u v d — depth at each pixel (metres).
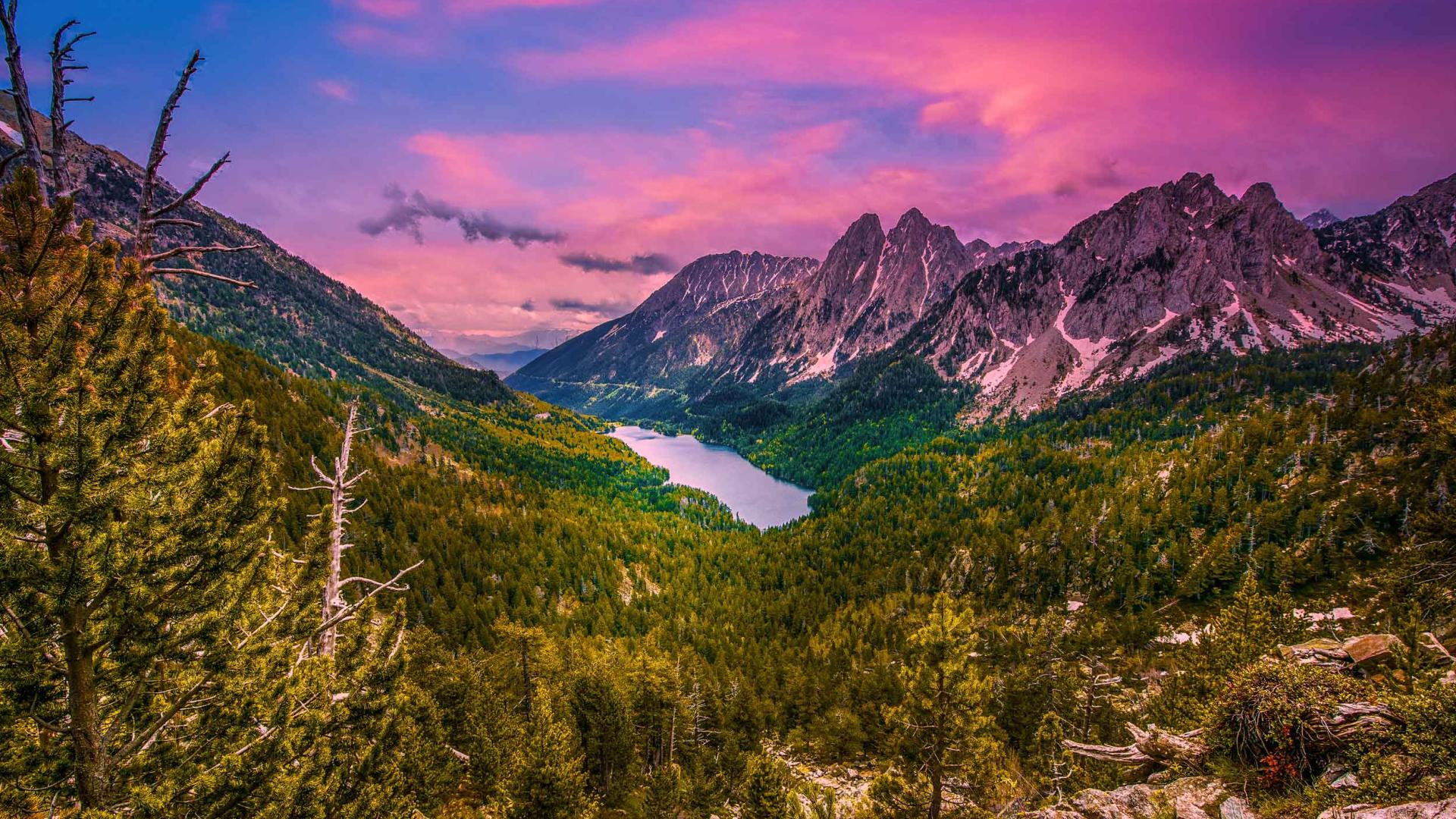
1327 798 11.55
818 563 145.12
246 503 8.90
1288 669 14.22
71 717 8.25
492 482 162.38
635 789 38.31
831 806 29.75
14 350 7.12
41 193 7.86
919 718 17.81
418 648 36.75
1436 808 9.41
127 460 8.02
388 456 166.50
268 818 8.66
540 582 112.75
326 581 12.95
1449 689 11.30
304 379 175.88
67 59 9.26
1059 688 37.66
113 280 8.16
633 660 58.69
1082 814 14.29
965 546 138.62
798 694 62.56
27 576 7.14
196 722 9.20
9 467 7.46
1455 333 127.69
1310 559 90.38
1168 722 27.86
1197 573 99.25
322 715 10.12
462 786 33.34
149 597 8.19
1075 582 116.31
